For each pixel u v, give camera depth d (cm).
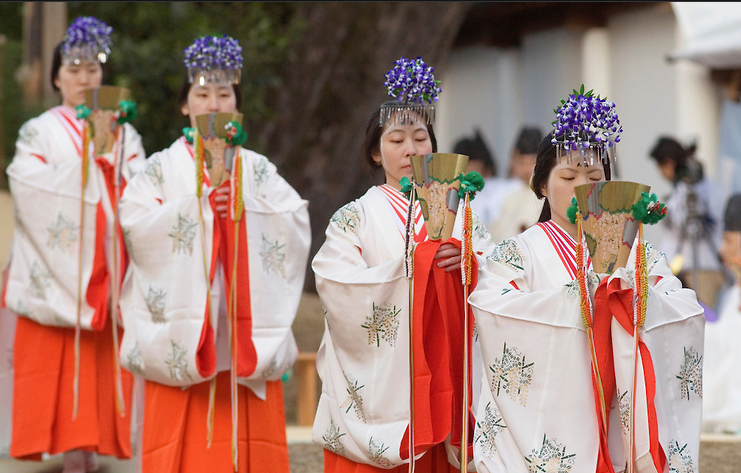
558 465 591
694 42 1684
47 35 1730
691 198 1652
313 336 1507
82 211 909
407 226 651
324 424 692
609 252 607
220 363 789
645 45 2055
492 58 2294
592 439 592
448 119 2391
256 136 1816
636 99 2077
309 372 1189
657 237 1820
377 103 1756
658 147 1689
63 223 916
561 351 598
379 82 1759
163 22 1611
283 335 798
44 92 1806
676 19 1995
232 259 782
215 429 783
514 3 2200
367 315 661
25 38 1927
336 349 684
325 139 1786
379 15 1759
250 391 793
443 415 646
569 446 592
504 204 1494
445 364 648
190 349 765
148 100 1588
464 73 2358
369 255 690
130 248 801
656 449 581
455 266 652
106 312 911
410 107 709
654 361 596
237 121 782
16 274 938
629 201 601
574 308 598
